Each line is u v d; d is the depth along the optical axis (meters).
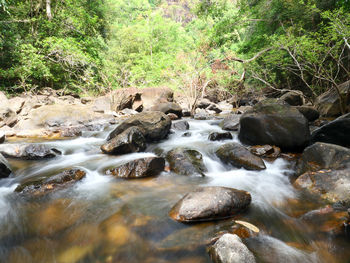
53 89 12.43
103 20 18.20
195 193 2.28
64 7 13.41
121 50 21.00
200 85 12.12
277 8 10.42
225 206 2.14
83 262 1.67
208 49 12.47
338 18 5.47
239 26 12.70
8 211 2.36
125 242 1.85
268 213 2.28
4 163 3.30
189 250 1.73
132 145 4.35
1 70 9.54
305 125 3.92
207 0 12.95
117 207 2.41
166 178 3.23
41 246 1.84
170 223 2.07
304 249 1.78
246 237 1.87
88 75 12.23
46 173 3.45
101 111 8.70
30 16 12.30
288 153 4.05
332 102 6.46
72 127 6.72
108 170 3.40
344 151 2.92
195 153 3.91
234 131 6.17
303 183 2.81
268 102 4.56
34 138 5.82
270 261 1.62
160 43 25.05
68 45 11.02
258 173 3.37
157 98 11.60
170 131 6.08
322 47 5.79
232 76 11.96
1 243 1.89
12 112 6.82
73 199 2.60
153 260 1.65
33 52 10.27
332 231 1.95
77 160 4.10
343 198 2.35
